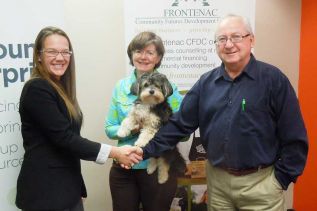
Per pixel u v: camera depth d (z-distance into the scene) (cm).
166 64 264
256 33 300
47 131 161
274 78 168
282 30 304
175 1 256
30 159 165
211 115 180
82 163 297
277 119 172
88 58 285
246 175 176
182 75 266
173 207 280
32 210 163
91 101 291
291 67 311
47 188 163
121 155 186
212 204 193
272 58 306
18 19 201
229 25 168
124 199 211
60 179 167
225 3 260
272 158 175
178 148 249
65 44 172
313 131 285
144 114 203
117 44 286
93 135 296
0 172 204
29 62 206
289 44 306
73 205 173
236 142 172
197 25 260
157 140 197
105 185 304
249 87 171
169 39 261
